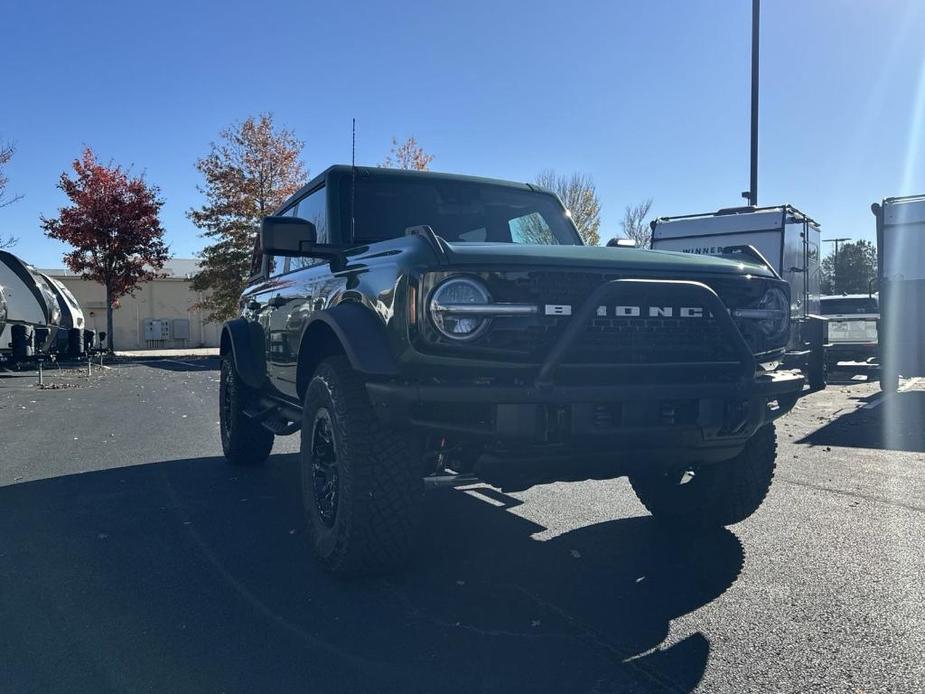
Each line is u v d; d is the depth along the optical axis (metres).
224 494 6.08
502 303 3.42
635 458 3.63
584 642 3.32
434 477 3.80
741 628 3.44
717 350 3.80
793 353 4.54
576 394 3.38
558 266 3.53
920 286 12.83
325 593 3.90
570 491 6.12
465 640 3.35
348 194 5.07
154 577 4.16
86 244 31.64
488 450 3.48
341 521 3.81
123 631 3.47
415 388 3.40
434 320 3.41
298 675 3.04
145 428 9.99
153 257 32.75
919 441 8.57
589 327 3.52
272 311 5.82
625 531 4.97
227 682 2.99
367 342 3.67
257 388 6.43
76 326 26.48
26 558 4.49
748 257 4.56
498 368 3.44
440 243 3.56
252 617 3.61
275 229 4.39
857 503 5.65
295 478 6.70
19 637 3.42
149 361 30.77
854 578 4.06
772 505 5.60
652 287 3.53
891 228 13.05
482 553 4.54
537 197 5.71
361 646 3.29
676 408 3.62
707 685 2.93
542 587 3.97
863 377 18.00
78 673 3.07
